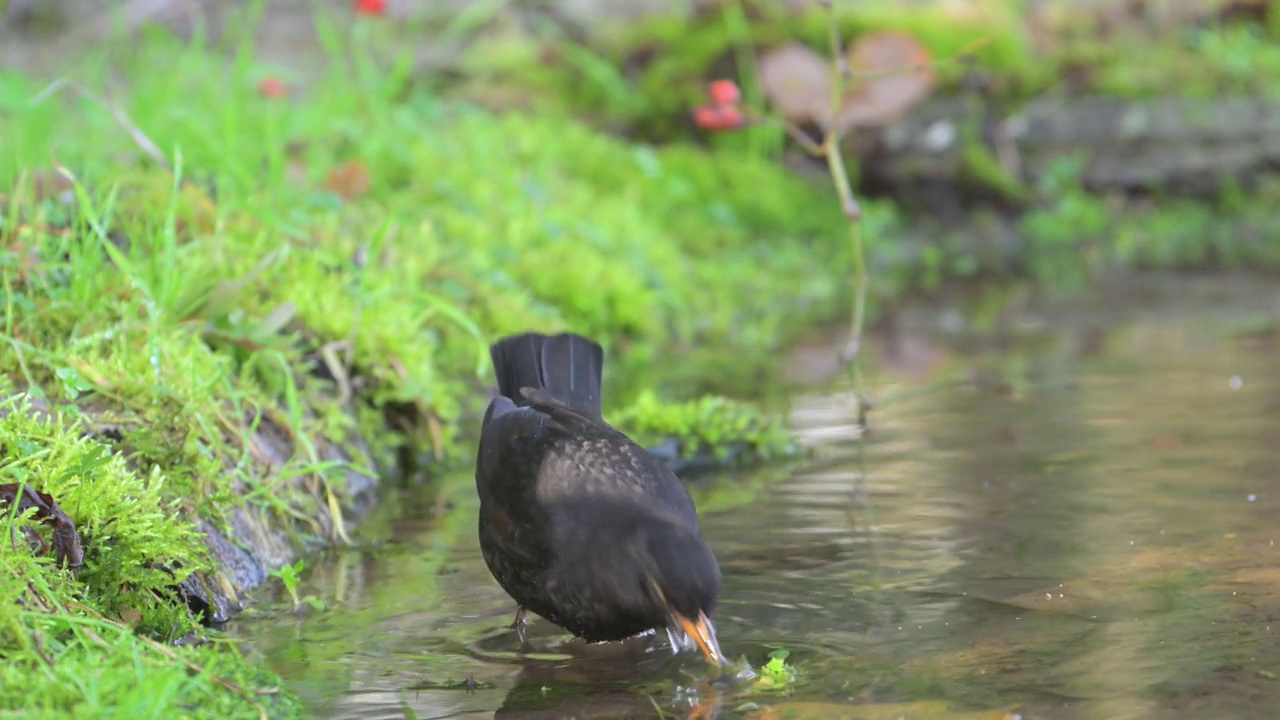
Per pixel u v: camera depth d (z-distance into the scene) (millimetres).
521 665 6621
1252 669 6098
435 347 11305
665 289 15273
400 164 15109
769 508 8930
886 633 6738
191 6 21703
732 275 17266
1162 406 11008
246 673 6230
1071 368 12680
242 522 8172
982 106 21281
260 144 13633
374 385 10414
